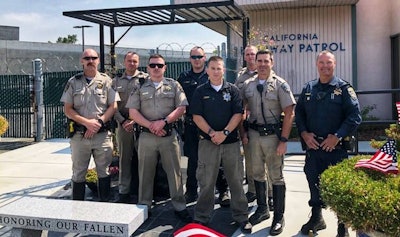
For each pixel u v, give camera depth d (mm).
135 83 4969
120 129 4996
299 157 7422
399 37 9875
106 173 4758
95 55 4578
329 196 2781
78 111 4551
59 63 24719
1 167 7262
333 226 4102
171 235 4059
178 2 10141
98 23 6625
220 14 6523
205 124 3986
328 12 10250
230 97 3979
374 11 10312
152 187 4578
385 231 2467
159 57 4359
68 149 8953
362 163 3041
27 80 10531
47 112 10711
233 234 4016
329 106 3787
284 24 10453
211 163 4027
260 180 4250
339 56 10273
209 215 4176
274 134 4008
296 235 3932
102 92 4621
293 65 10477
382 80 10391
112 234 2881
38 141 10164
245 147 4758
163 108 4363
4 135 10773
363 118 9562
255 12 10594
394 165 2916
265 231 4059
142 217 3121
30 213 3068
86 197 5340
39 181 6273
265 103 3998
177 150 4445
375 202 2480
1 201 5238
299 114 4020
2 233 4086
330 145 3713
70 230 2953
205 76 4930
